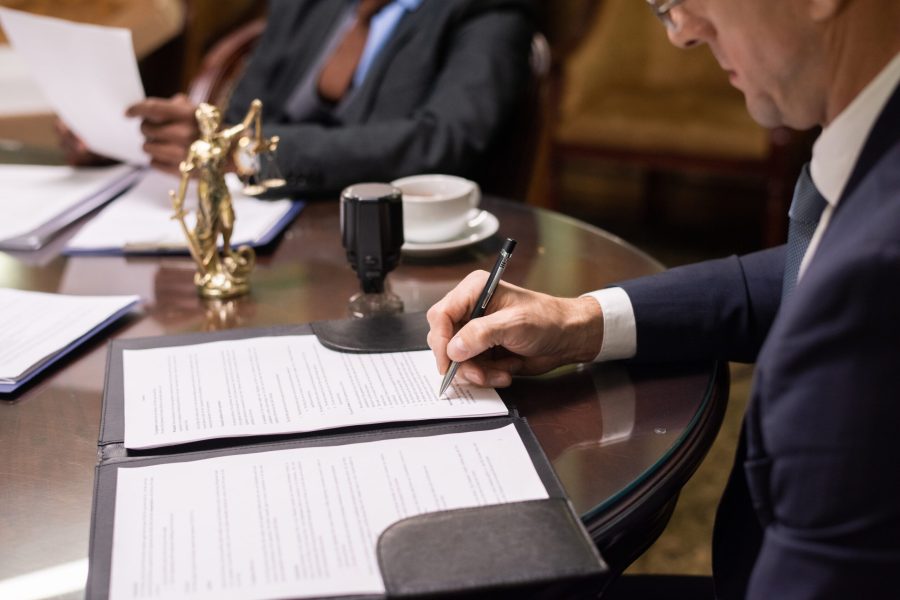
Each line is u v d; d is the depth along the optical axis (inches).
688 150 111.3
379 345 36.5
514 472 28.2
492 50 68.4
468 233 49.3
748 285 37.5
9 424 32.6
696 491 79.1
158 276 45.6
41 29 52.4
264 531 25.6
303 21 79.3
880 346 21.1
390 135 59.9
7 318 40.1
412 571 23.8
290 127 59.0
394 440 29.9
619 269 45.5
